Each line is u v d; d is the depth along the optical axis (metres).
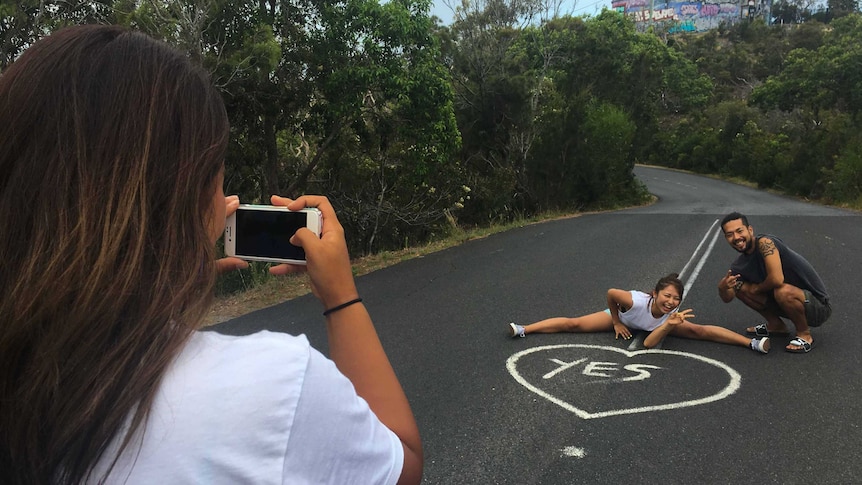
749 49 83.88
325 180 13.78
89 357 0.64
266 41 9.45
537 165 22.34
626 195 27.14
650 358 4.74
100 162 0.68
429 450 3.30
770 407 3.77
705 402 3.87
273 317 6.19
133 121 0.70
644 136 37.50
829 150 27.23
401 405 0.95
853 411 3.68
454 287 7.48
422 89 11.59
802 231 12.60
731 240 5.00
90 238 0.66
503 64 20.97
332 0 10.84
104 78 0.72
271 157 11.52
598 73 32.84
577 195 23.86
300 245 1.01
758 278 5.03
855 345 4.88
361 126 12.76
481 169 20.88
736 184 39.25
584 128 23.73
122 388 0.63
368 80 10.67
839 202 22.91
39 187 0.68
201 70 0.84
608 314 5.47
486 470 3.09
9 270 0.66
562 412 3.76
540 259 9.41
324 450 0.70
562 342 5.18
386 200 14.15
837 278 7.58
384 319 6.04
